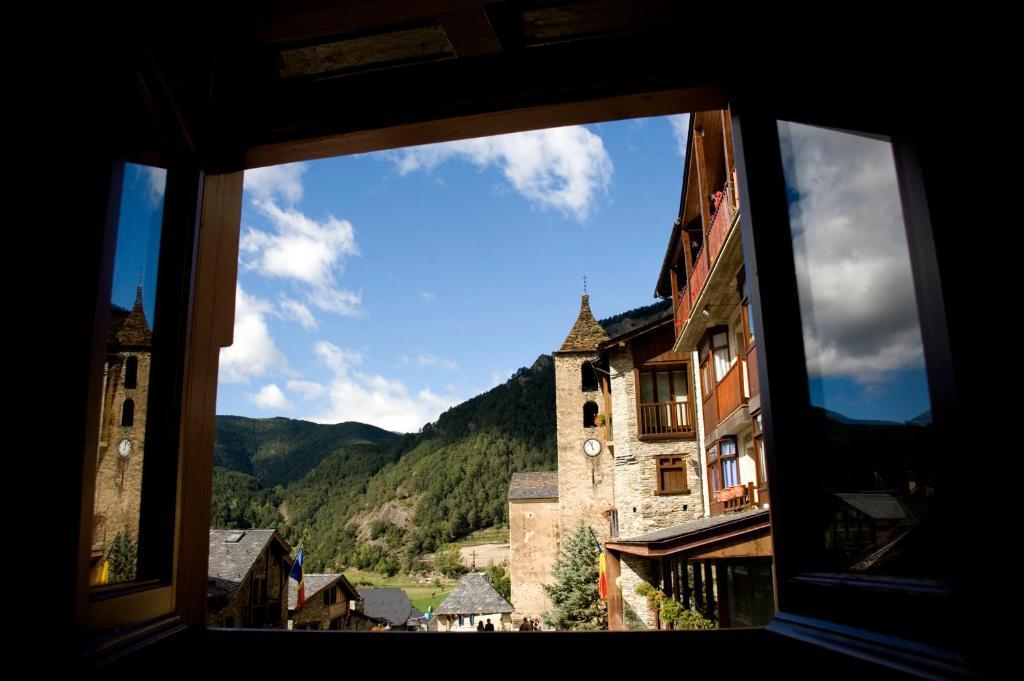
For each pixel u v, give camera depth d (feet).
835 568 6.84
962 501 4.97
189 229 8.80
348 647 7.64
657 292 67.05
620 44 8.71
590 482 112.37
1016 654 4.43
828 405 7.20
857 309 6.65
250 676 7.60
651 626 54.49
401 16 8.14
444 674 7.41
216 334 9.47
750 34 8.29
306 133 9.31
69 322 6.03
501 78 8.93
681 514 63.21
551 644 7.41
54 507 5.78
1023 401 4.57
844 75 7.00
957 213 5.24
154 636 7.30
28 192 5.88
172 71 7.98
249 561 80.84
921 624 5.34
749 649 7.26
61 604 5.76
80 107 6.27
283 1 8.07
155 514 8.05
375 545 373.81
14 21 5.87
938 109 5.51
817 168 7.38
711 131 37.50
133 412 7.76
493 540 353.31
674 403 65.62
